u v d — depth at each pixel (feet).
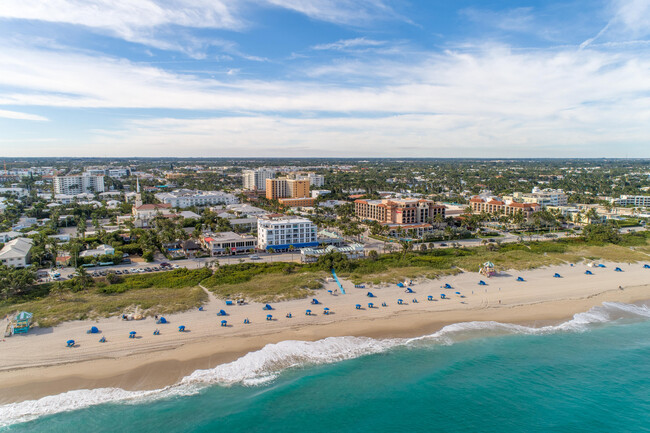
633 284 464.24
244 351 302.45
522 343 331.36
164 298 384.47
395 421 241.35
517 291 435.94
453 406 256.73
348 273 478.59
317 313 366.84
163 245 626.64
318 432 230.48
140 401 247.70
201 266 517.96
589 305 407.64
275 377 277.23
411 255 558.56
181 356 292.40
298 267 507.30
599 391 273.33
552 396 268.62
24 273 410.52
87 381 261.24
